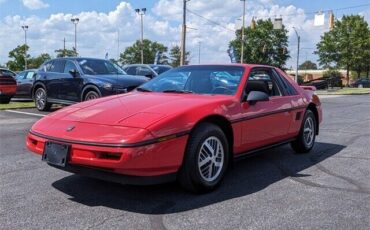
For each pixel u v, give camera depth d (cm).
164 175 436
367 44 6291
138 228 383
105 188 497
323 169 607
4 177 541
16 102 1756
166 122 433
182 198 466
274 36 7212
